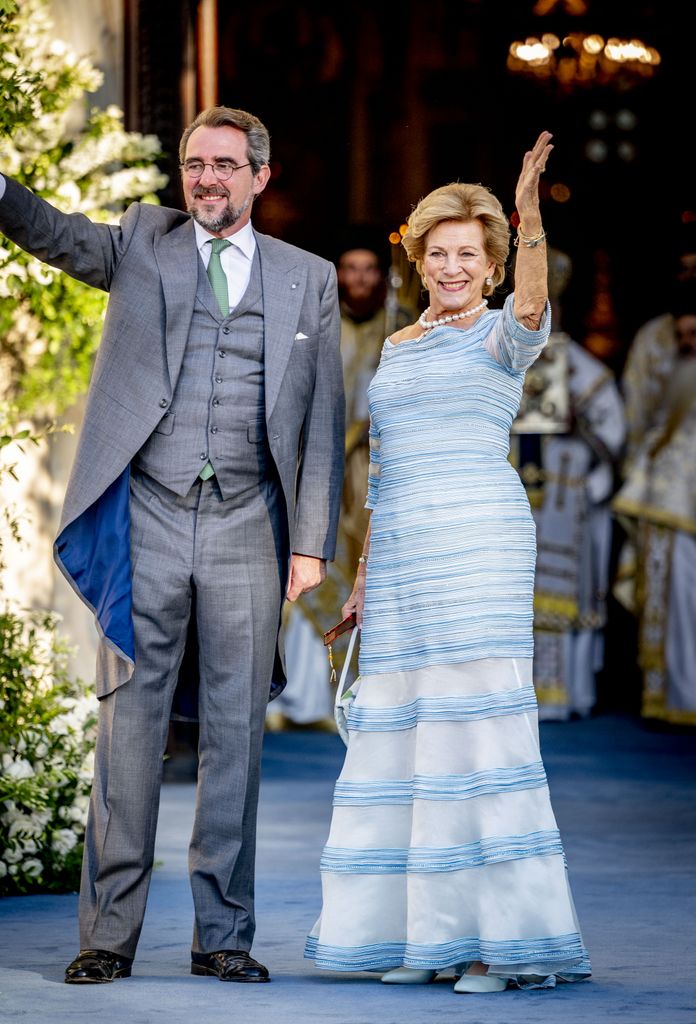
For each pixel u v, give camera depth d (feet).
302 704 71.10
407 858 28.35
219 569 28.50
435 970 27.96
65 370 43.98
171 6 52.03
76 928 33.01
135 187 43.88
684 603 72.84
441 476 28.78
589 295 89.71
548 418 73.00
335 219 91.15
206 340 28.55
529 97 90.48
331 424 29.63
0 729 37.65
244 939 28.81
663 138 89.76
